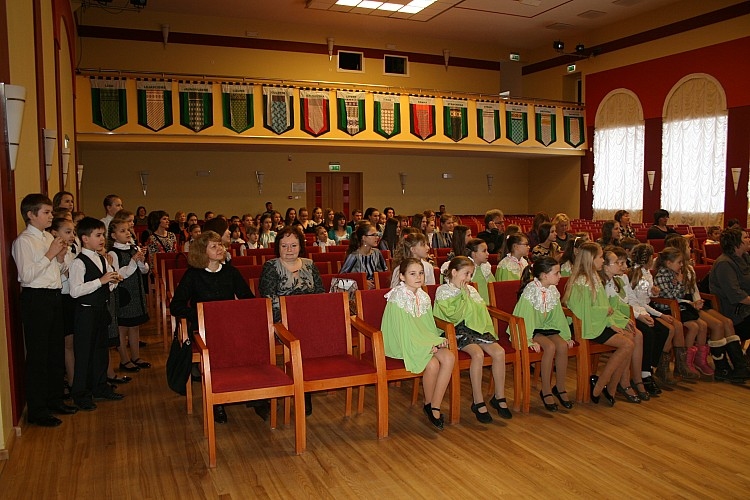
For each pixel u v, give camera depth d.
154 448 3.34
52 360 3.78
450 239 7.13
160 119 10.37
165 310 5.62
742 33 11.26
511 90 16.83
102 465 3.12
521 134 13.84
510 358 3.90
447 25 14.38
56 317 3.73
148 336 6.23
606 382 4.05
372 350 3.65
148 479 2.96
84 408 3.95
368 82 15.08
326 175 15.25
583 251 4.18
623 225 8.11
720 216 11.80
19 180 3.87
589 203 15.00
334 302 3.83
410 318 3.66
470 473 3.03
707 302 4.99
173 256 6.52
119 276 3.96
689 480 2.95
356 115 11.84
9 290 3.38
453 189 16.58
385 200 15.74
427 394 3.67
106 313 4.06
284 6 12.87
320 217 10.76
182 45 13.30
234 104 10.84
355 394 4.37
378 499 2.76
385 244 6.66
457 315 3.88
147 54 13.03
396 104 12.24
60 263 3.90
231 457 3.23
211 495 2.80
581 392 4.11
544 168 16.73
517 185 17.45
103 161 13.05
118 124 10.09
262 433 3.59
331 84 11.63
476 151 13.38
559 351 3.98
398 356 3.67
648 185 13.30
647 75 13.23
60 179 6.64
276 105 11.17
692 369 4.62
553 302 4.01
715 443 3.40
